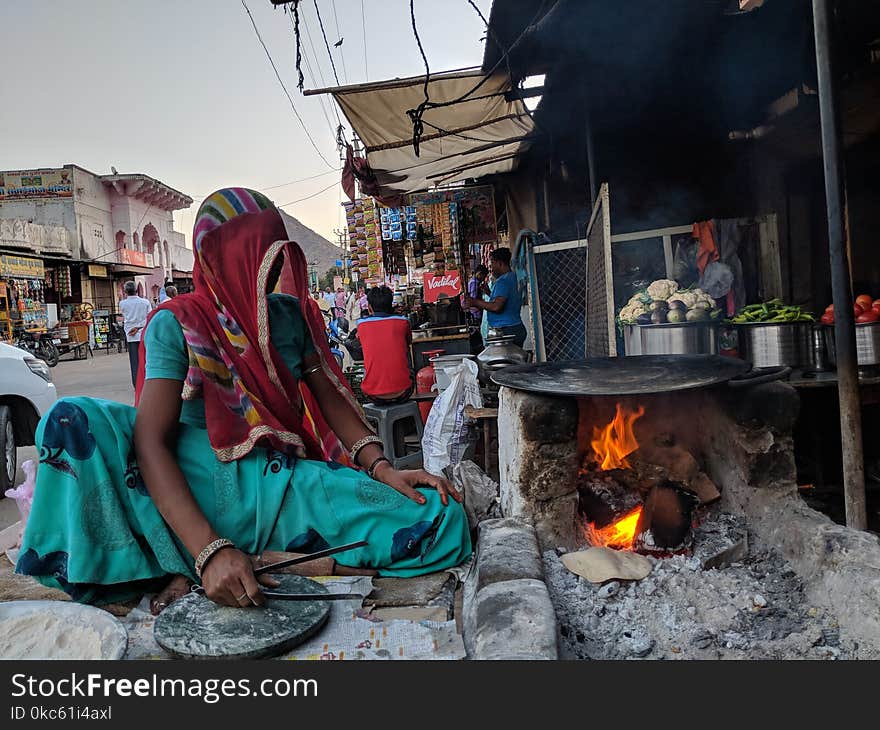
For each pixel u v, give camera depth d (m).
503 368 2.74
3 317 19.61
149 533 2.12
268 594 1.97
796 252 5.78
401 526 2.36
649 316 4.40
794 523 2.22
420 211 9.26
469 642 1.82
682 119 6.55
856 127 4.89
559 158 7.50
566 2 4.04
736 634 1.96
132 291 10.98
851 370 2.48
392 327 5.39
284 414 2.35
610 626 2.04
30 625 1.92
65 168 29.62
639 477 2.66
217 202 2.33
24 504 2.97
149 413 2.10
